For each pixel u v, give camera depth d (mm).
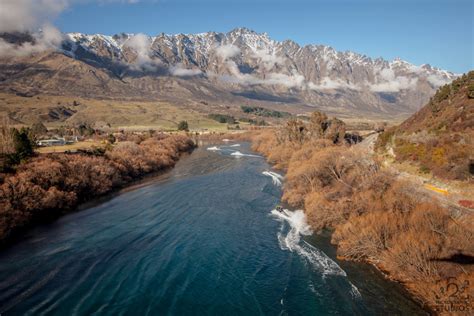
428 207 35500
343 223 44344
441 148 49500
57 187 62031
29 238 45344
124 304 29594
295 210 56406
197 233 46938
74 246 42469
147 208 59844
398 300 28688
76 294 31125
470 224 32312
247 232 46906
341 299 29453
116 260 38344
